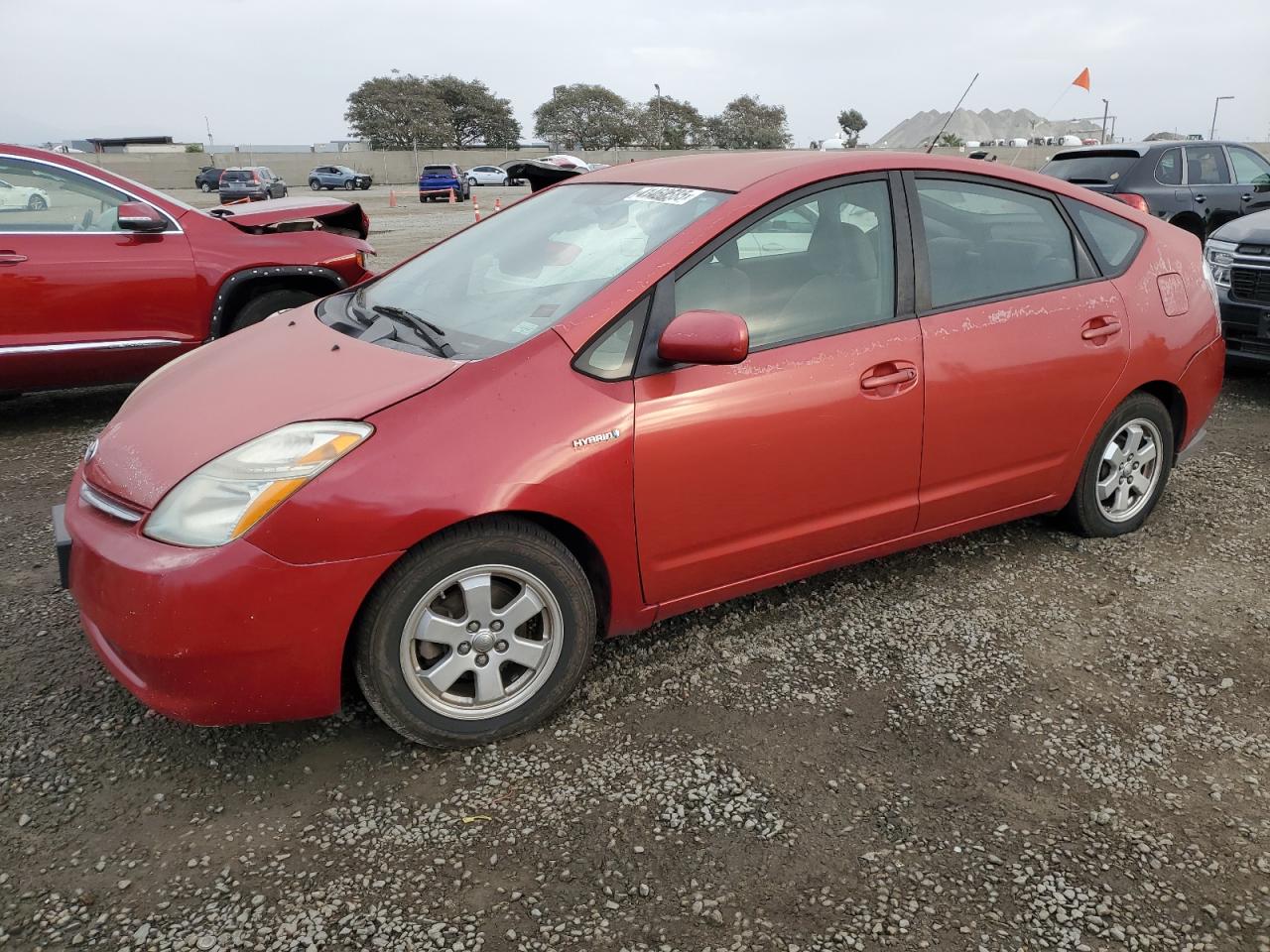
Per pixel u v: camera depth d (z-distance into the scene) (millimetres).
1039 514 3701
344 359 2684
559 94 86500
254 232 5898
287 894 2062
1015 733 2658
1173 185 10094
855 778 2459
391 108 81500
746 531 2852
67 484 4570
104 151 65062
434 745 2525
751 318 2803
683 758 2533
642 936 1965
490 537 2406
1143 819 2326
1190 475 4750
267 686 2287
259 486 2238
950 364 3111
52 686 2826
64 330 5289
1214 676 2957
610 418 2518
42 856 2156
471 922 1994
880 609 3344
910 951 1935
